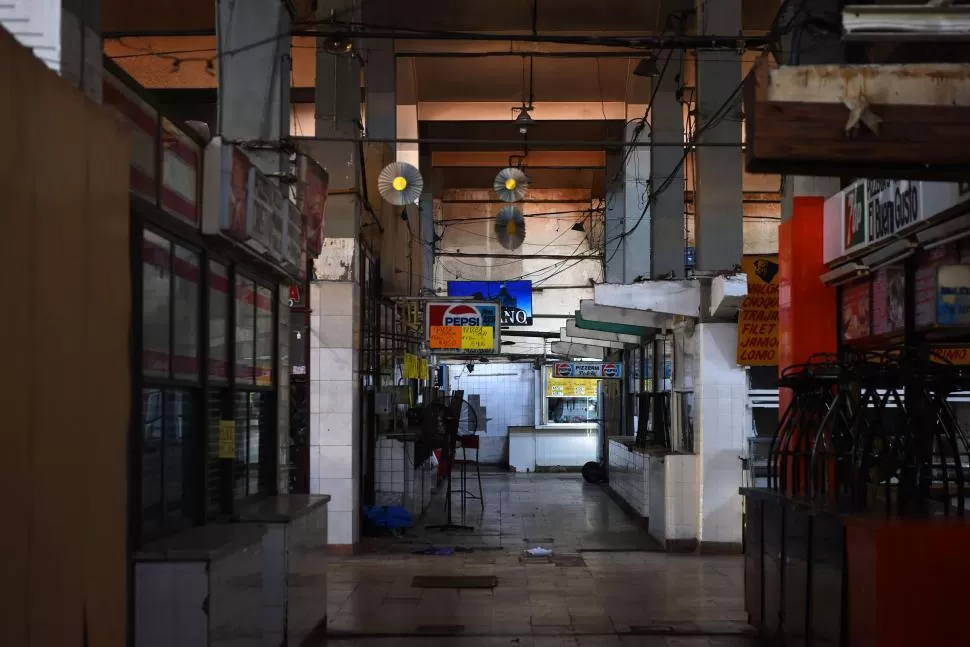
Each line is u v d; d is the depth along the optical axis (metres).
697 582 11.30
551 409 30.97
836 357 8.78
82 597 3.80
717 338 13.57
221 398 7.27
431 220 24.95
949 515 6.27
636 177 19.56
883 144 5.08
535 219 29.88
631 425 21.66
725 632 8.66
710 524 13.48
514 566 12.43
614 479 21.70
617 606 9.88
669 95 15.75
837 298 9.64
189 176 6.27
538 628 8.88
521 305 25.12
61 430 3.63
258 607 6.39
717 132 13.03
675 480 13.79
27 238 3.36
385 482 15.93
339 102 13.41
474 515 18.30
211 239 6.67
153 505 5.77
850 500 7.09
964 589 5.70
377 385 16.33
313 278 13.25
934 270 7.20
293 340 13.58
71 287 3.73
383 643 8.34
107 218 4.11
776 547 7.76
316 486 13.20
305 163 9.10
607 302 13.59
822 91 5.11
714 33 12.50
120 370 4.24
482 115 23.47
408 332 19.52
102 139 4.05
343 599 10.23
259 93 8.43
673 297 13.60
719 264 13.23
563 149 26.52
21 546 3.29
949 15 4.86
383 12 17.56
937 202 6.75
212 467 7.00
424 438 16.20
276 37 8.42
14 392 3.26
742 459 13.45
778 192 27.72
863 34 4.89
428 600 10.20
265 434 8.70
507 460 30.84
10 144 3.23
